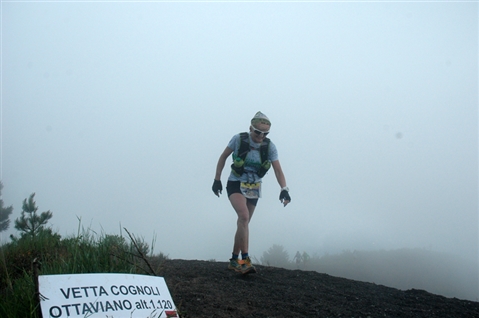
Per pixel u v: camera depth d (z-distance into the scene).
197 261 6.02
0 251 4.55
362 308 3.98
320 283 4.92
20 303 2.76
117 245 4.55
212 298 3.73
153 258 5.33
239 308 3.55
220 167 5.30
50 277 2.51
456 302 4.56
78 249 3.96
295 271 5.57
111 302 2.63
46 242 5.37
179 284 4.07
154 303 2.87
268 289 4.34
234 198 5.10
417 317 3.86
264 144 5.23
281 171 5.34
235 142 5.22
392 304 4.25
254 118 5.20
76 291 2.54
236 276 4.82
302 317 3.54
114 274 2.79
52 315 2.38
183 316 3.17
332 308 3.87
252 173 5.21
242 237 4.91
